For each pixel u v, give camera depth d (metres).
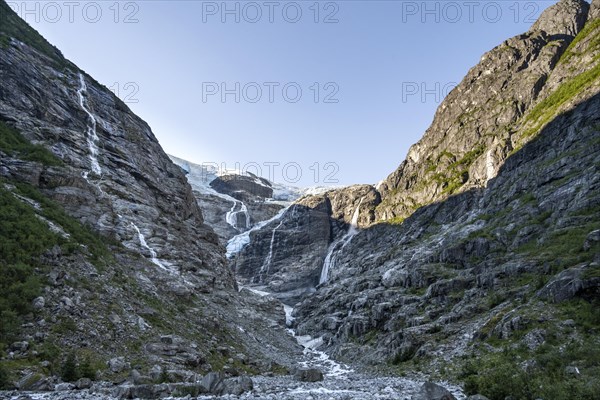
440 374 40.66
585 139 79.38
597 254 44.06
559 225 61.38
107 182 67.38
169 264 61.47
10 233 37.91
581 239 53.16
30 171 52.09
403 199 141.62
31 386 24.41
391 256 106.06
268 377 40.59
